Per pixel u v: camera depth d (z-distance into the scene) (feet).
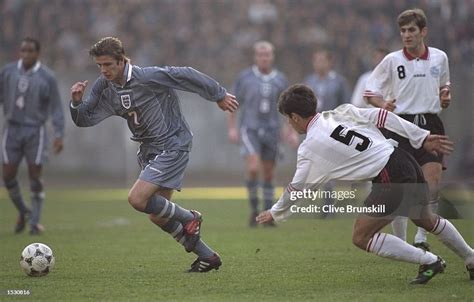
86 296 76.33
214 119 238.07
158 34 264.52
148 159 87.10
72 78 237.66
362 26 261.24
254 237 126.21
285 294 76.28
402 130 79.61
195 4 269.85
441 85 97.76
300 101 77.41
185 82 84.38
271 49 156.15
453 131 216.95
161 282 83.61
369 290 77.97
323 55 169.07
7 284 83.25
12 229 141.90
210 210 172.86
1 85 133.49
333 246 113.80
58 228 141.59
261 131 154.61
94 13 265.75
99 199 199.41
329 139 76.64
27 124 132.26
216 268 89.15
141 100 83.87
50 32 259.19
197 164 238.07
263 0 269.85
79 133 233.96
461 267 91.15
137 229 139.03
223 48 264.11
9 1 257.14
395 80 97.09
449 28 239.50
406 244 78.13
